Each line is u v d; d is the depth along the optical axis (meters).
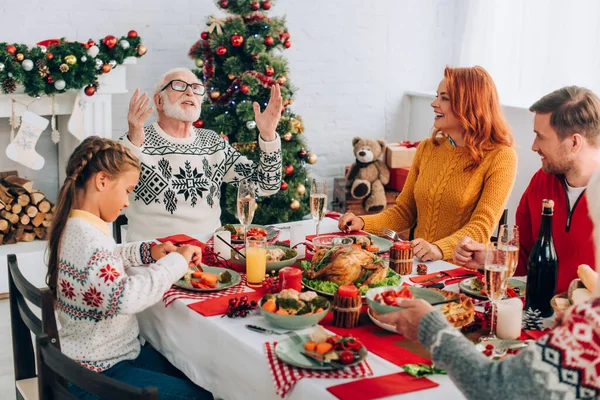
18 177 4.02
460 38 5.32
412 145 4.90
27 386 2.06
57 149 4.26
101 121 3.88
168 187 2.90
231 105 4.18
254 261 2.05
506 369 1.25
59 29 4.21
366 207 4.75
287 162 4.25
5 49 3.40
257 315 1.85
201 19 4.58
